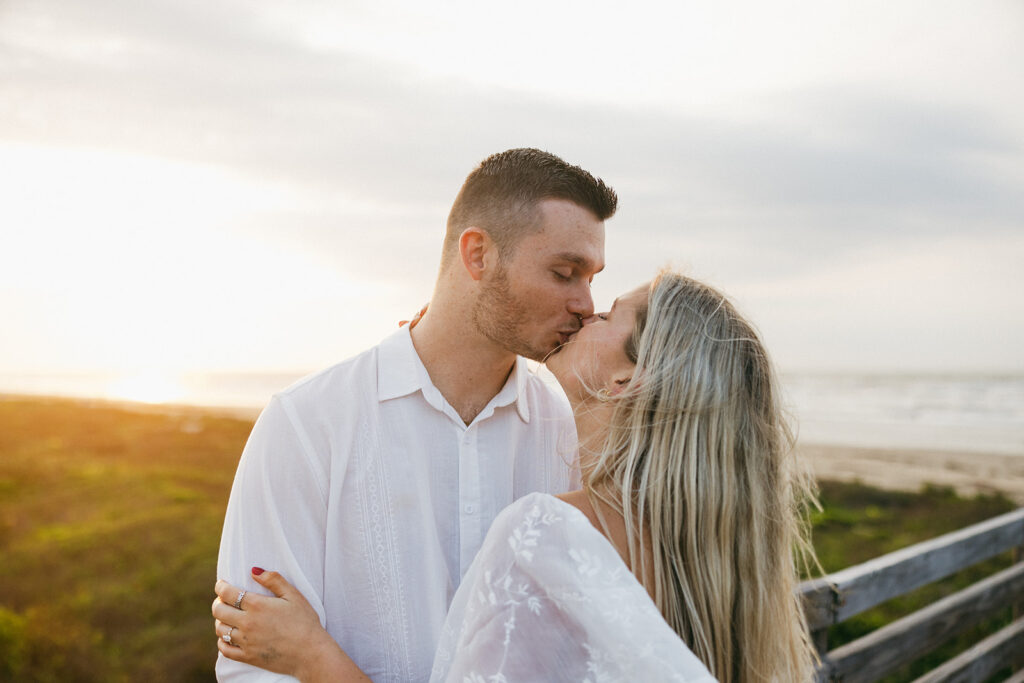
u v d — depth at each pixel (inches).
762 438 45.6
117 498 821.2
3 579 511.2
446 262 56.9
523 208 52.1
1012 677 124.4
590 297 54.1
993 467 1187.9
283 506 53.3
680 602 42.2
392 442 55.4
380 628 54.4
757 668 43.7
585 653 38.9
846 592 81.1
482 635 40.3
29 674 387.5
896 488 967.6
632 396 45.4
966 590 114.4
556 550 40.0
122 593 480.1
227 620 50.3
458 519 56.8
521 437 62.1
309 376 56.7
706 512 42.3
